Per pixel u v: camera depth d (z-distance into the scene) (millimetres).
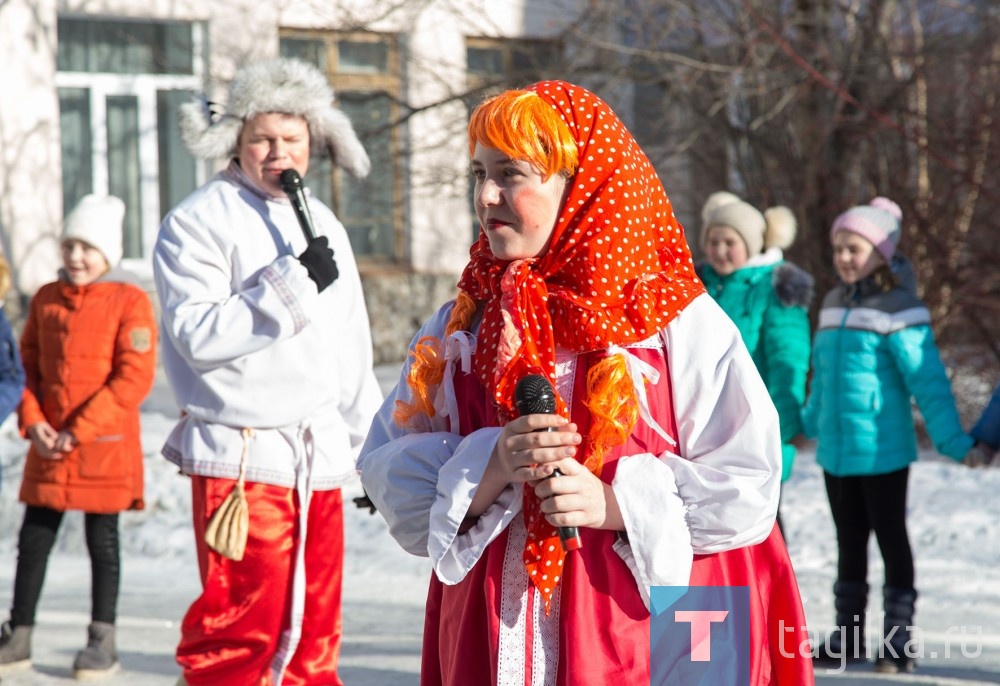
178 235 4359
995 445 5766
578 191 2416
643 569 2342
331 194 16125
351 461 4523
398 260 17203
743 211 6133
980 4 13477
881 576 7273
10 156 15383
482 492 2432
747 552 2498
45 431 5602
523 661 2406
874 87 13328
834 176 13297
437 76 13188
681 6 12898
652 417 2438
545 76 13430
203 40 16094
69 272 5855
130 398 5664
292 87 4504
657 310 2424
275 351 4289
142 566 7852
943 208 12820
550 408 2346
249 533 4246
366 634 6168
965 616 6371
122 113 16250
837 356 5945
